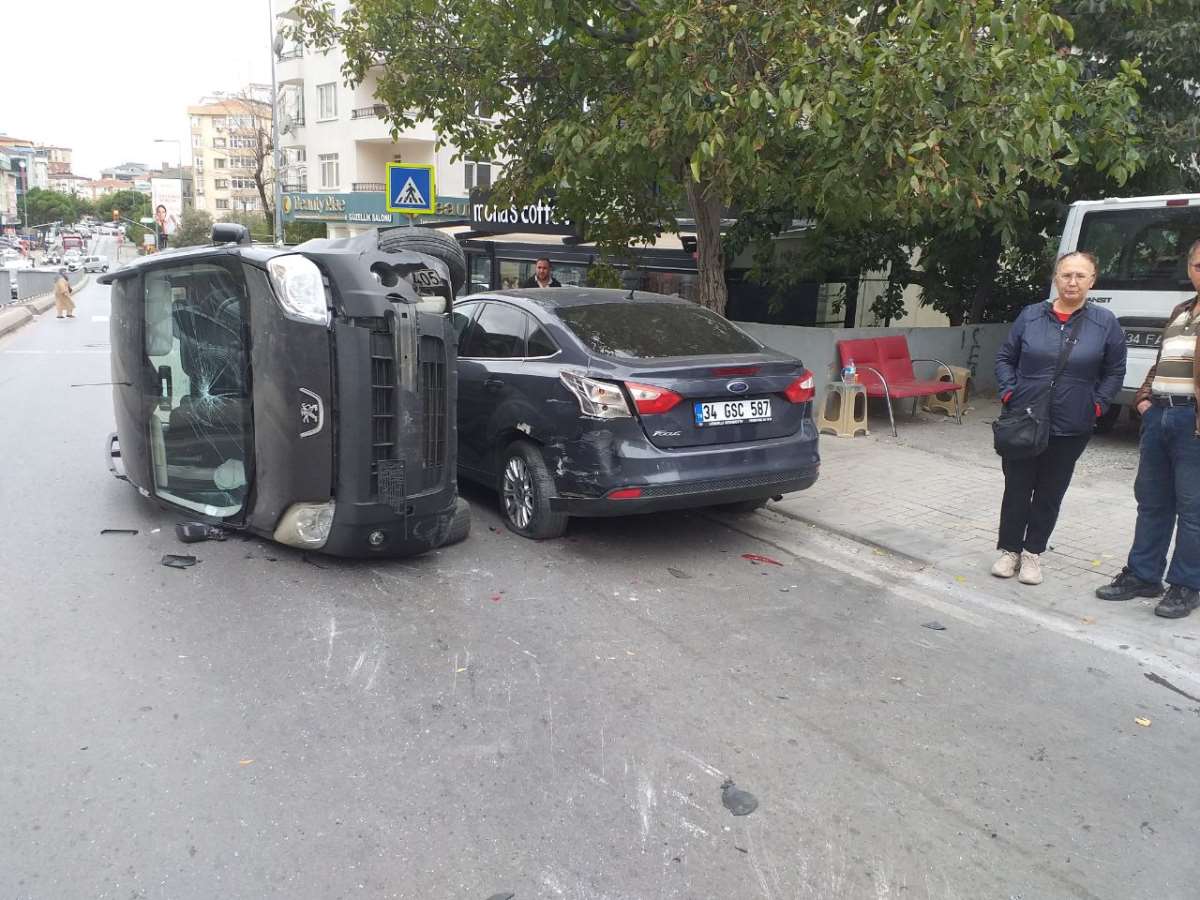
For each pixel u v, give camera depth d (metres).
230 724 3.61
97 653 4.20
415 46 10.07
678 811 3.12
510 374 5.96
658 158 8.16
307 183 47.75
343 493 5.02
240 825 2.98
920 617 4.92
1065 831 3.08
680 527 6.43
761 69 7.14
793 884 2.78
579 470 5.46
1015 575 5.46
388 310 4.95
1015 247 12.19
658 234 11.42
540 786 3.25
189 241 74.94
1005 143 6.45
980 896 2.75
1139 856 2.96
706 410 5.46
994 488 7.38
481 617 4.73
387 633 4.50
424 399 5.19
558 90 9.85
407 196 10.83
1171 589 4.91
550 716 3.74
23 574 5.19
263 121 53.16
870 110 6.64
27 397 12.20
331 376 4.91
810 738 3.63
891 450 8.73
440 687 3.96
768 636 4.62
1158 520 4.94
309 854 2.85
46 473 7.61
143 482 6.24
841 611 4.98
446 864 2.82
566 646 4.42
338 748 3.46
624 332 5.89
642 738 3.59
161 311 5.83
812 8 6.94
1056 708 3.94
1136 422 9.92
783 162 8.04
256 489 5.36
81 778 3.21
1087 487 7.41
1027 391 5.04
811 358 9.80
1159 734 3.74
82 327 26.78
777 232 11.71
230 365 5.34
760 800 3.20
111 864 2.78
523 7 8.62
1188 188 10.69
